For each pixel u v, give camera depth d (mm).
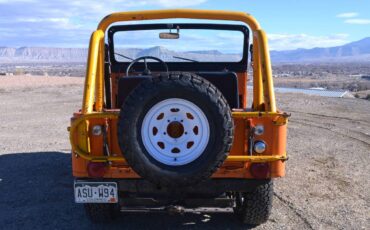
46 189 6480
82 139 4258
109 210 4898
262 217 4750
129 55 6164
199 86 3844
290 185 6711
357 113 14992
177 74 3902
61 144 9883
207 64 6195
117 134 3918
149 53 6172
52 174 7312
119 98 4871
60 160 8312
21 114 14742
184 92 3828
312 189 6512
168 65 6223
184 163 3914
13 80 29859
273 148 4230
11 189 6480
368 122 13078
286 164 8055
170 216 5297
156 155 3922
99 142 4281
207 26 6047
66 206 5734
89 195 4344
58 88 24344
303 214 5414
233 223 5074
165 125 3916
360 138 10578
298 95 20828
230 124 3898
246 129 4219
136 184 4328
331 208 5668
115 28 6031
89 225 5062
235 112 4172
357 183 6844
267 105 4426
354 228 4992
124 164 4273
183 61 6188
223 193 4590
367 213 5492
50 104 17469
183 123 3918
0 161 8227
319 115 14500
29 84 27172
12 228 5004
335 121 13250
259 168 4215
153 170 3877
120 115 3883
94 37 4777
